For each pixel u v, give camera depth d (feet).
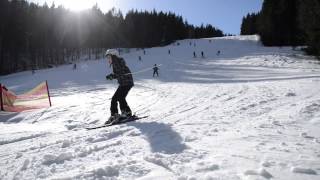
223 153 14.25
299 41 209.67
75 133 21.95
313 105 25.26
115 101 26.61
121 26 357.00
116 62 26.43
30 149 18.02
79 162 14.58
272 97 33.19
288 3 216.54
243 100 33.35
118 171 12.80
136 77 102.01
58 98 57.11
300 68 113.19
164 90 57.93
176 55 185.88
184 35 409.49
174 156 14.23
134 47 356.59
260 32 240.53
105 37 344.08
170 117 26.73
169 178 11.77
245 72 102.73
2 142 21.09
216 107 30.71
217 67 126.52
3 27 248.73
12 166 14.96
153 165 13.28
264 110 25.91
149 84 76.64
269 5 228.84
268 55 158.40
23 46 263.08
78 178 12.32
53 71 178.40
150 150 15.75
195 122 22.52
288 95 33.73
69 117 36.63
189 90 53.57
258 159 13.21
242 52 180.14
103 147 16.92
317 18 128.77
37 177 13.10
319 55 132.77
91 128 23.84
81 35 318.45
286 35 216.95
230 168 12.33
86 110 40.29
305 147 14.79
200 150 14.93
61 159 15.21
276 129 18.75
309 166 12.23
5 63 246.06
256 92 39.93
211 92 46.70
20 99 53.16
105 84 87.97
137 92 57.57
